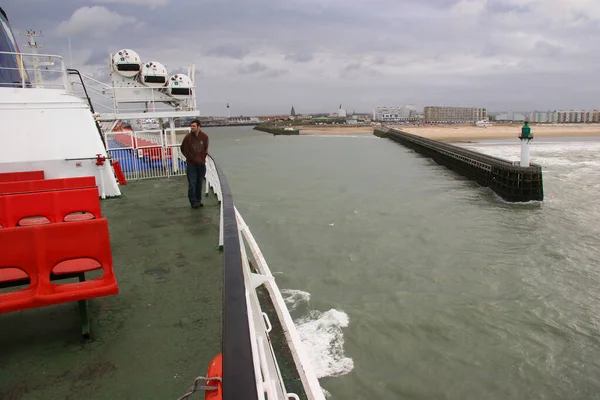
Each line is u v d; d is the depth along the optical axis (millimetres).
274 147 79625
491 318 10773
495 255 15281
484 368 8898
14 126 8625
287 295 12023
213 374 2451
